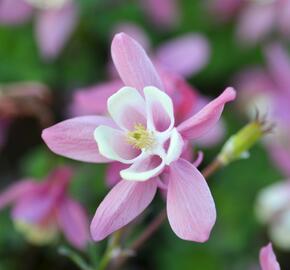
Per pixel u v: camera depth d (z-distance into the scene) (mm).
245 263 424
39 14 451
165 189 269
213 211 257
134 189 266
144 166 268
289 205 399
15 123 467
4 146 470
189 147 277
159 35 485
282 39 502
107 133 266
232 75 481
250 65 484
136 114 270
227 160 294
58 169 354
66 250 307
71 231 349
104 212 263
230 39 488
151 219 409
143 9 480
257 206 420
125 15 479
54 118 434
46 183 352
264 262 260
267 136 417
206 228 256
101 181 413
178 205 261
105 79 462
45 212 346
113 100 266
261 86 462
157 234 425
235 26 488
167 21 481
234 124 459
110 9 479
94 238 262
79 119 270
